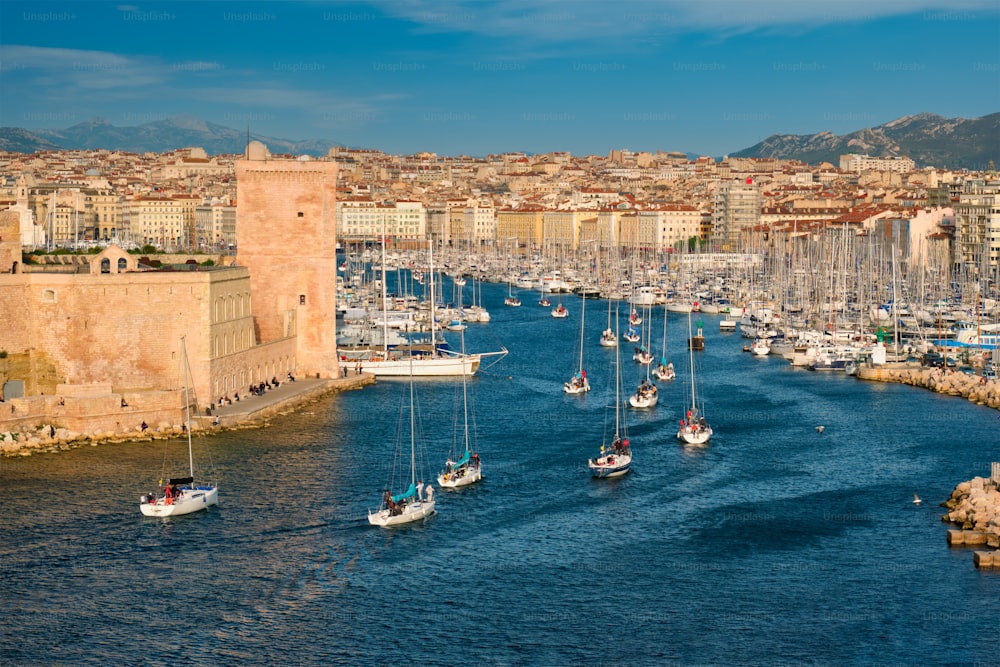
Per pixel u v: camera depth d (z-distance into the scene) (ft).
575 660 302.25
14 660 300.20
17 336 519.19
